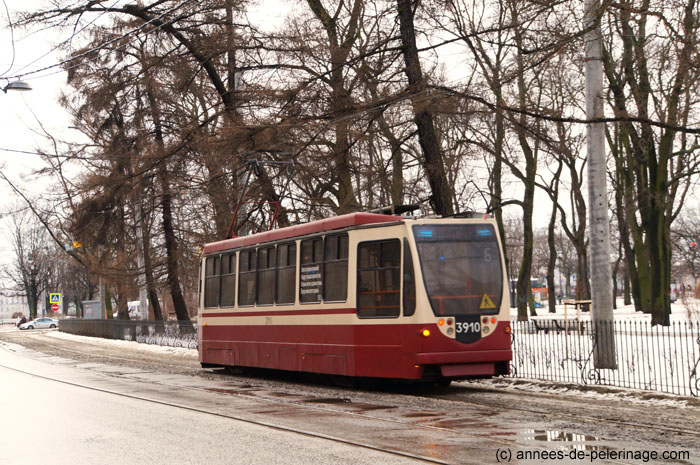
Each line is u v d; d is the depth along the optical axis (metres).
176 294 39.31
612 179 46.56
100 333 52.47
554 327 29.02
